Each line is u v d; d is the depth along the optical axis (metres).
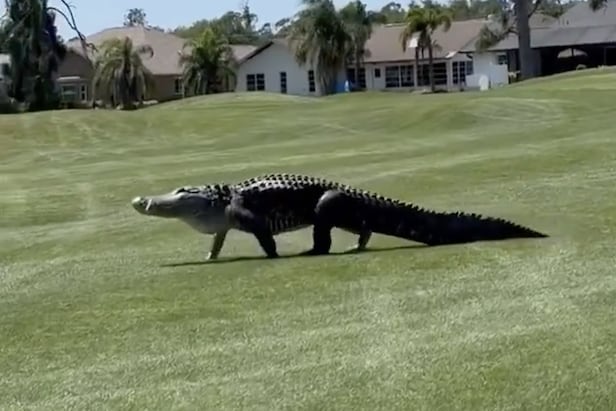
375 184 18.06
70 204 19.52
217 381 7.95
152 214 11.86
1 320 9.95
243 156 26.12
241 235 13.60
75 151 32.59
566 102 30.66
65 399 7.82
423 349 8.24
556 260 10.71
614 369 7.53
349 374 7.87
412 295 9.77
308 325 9.09
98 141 35.22
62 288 11.31
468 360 7.92
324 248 11.88
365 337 8.66
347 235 12.78
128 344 8.93
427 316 9.09
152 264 12.23
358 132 30.75
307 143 28.83
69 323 9.68
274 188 11.82
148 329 9.30
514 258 10.90
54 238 15.56
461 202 15.23
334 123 33.31
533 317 8.81
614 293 9.34
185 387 7.88
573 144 20.70
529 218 13.32
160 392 7.82
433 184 17.44
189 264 11.95
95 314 9.93
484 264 10.73
